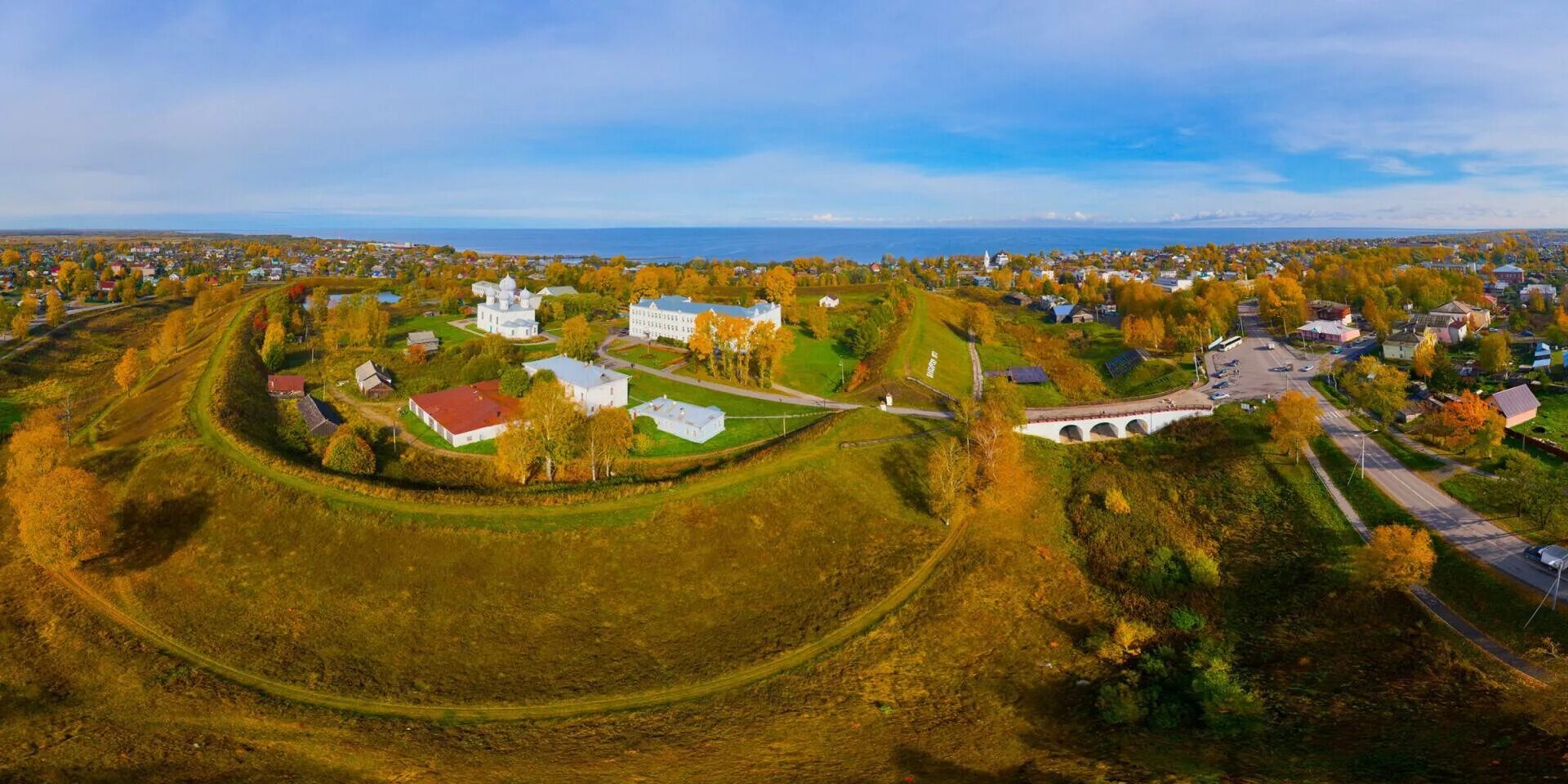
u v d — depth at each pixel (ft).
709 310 628.28
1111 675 261.44
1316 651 266.57
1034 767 204.33
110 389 580.71
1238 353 638.12
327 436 416.87
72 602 281.54
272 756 207.41
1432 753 192.13
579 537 314.96
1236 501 374.43
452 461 397.39
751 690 249.34
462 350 597.11
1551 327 615.16
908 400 487.61
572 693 245.65
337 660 256.32
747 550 324.19
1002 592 310.65
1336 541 327.06
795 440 401.90
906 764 208.74
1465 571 286.87
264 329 654.53
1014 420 426.92
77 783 192.03
